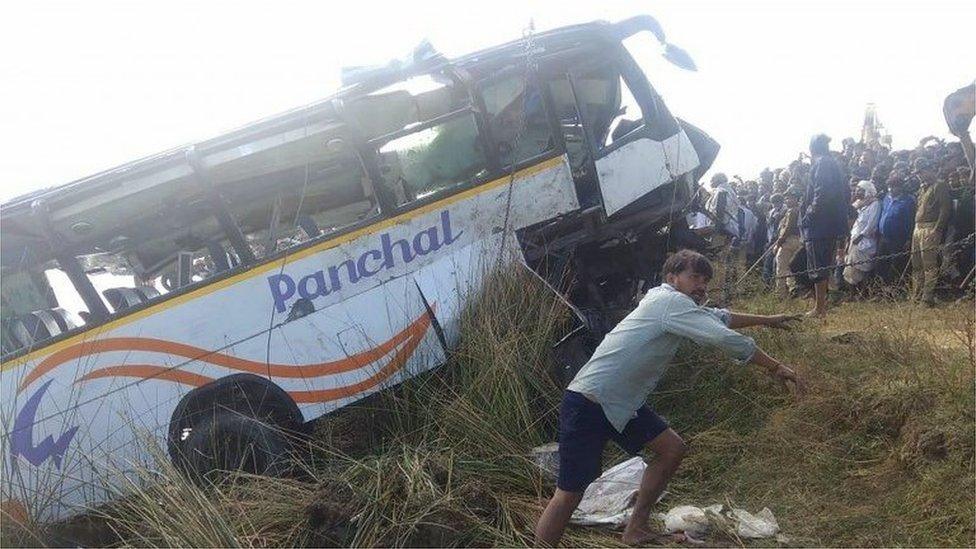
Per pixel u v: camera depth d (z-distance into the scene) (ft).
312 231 20.95
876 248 28.48
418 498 14.66
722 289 24.71
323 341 19.49
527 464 16.76
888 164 32.83
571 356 19.20
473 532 14.40
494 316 19.54
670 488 16.53
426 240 20.42
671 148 22.52
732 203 32.32
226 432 18.54
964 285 23.43
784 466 16.35
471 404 18.28
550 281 21.13
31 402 18.08
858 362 18.58
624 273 22.82
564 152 21.43
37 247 19.20
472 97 20.76
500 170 21.08
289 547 14.42
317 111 20.01
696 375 19.70
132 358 18.63
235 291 19.27
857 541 13.75
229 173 19.81
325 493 15.28
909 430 15.61
